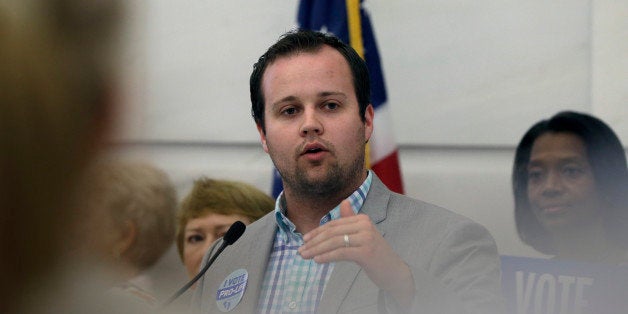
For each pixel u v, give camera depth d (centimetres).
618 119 703
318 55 367
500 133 727
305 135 355
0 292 76
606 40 709
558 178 556
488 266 338
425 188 728
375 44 681
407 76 741
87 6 77
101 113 78
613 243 546
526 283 477
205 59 757
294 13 757
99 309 81
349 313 329
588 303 460
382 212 364
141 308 87
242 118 749
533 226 569
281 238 374
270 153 368
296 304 349
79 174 77
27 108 75
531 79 723
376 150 666
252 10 760
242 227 363
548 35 723
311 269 357
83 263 80
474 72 732
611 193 548
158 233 436
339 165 357
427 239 346
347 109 362
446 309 292
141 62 80
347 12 679
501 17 730
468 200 724
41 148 75
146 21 80
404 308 295
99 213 79
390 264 290
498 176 722
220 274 374
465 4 736
